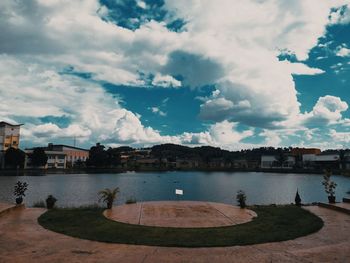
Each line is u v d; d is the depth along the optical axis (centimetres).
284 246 1164
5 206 1912
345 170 15075
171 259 973
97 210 1909
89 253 1039
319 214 1831
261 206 2181
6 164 11994
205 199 4591
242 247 1147
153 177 11844
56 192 5209
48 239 1238
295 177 12719
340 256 973
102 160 15875
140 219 1627
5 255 1005
